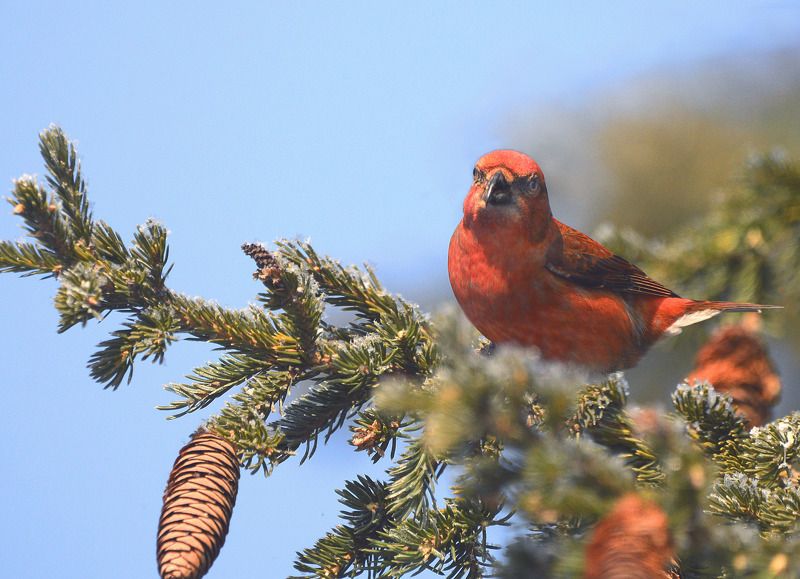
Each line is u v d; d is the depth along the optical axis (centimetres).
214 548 638
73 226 773
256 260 752
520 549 498
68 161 769
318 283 863
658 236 1591
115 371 741
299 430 772
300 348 789
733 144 1617
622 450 743
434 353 795
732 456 727
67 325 705
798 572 477
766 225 1170
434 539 699
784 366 1451
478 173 965
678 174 1614
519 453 475
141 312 757
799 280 1166
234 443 709
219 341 782
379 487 742
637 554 436
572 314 971
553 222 991
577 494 467
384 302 866
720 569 559
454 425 458
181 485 658
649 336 1088
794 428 723
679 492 472
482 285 956
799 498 629
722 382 903
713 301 1145
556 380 477
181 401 778
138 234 762
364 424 756
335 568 721
